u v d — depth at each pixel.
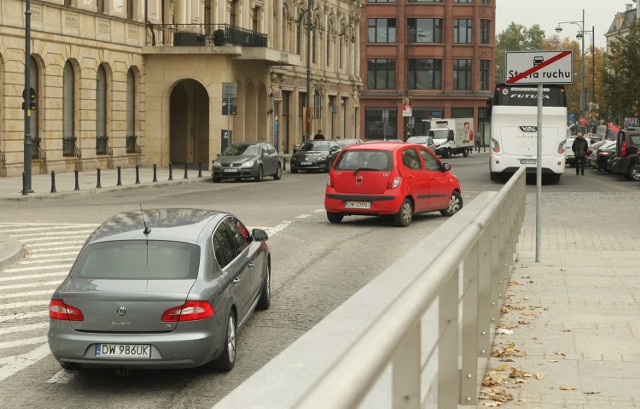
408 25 108.00
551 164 38.62
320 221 23.08
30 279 14.63
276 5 65.12
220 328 8.84
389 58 108.25
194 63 51.22
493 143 38.94
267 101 60.31
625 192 33.72
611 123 76.19
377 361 2.13
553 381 7.01
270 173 43.62
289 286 13.76
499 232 9.45
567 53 13.80
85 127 44.94
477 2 108.19
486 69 109.81
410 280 3.13
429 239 4.68
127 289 8.55
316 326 2.43
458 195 24.28
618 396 6.59
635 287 11.68
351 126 84.00
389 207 21.50
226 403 1.87
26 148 31.17
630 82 57.97
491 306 8.20
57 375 8.98
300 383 1.97
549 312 9.92
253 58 52.59
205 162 57.75
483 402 6.38
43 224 22.45
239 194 33.53
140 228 9.54
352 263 16.06
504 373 7.22
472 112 108.56
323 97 75.44
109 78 47.44
